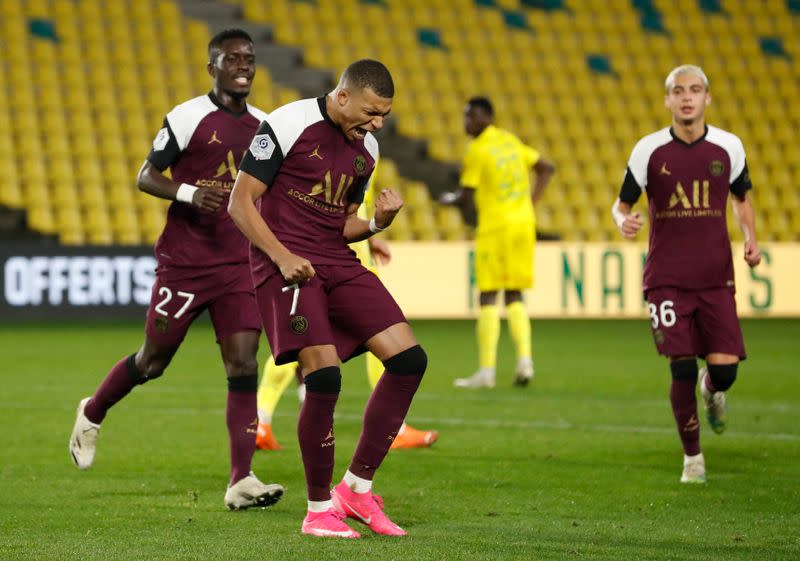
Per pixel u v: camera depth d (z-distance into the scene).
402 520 15.95
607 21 88.44
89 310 58.38
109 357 42.03
